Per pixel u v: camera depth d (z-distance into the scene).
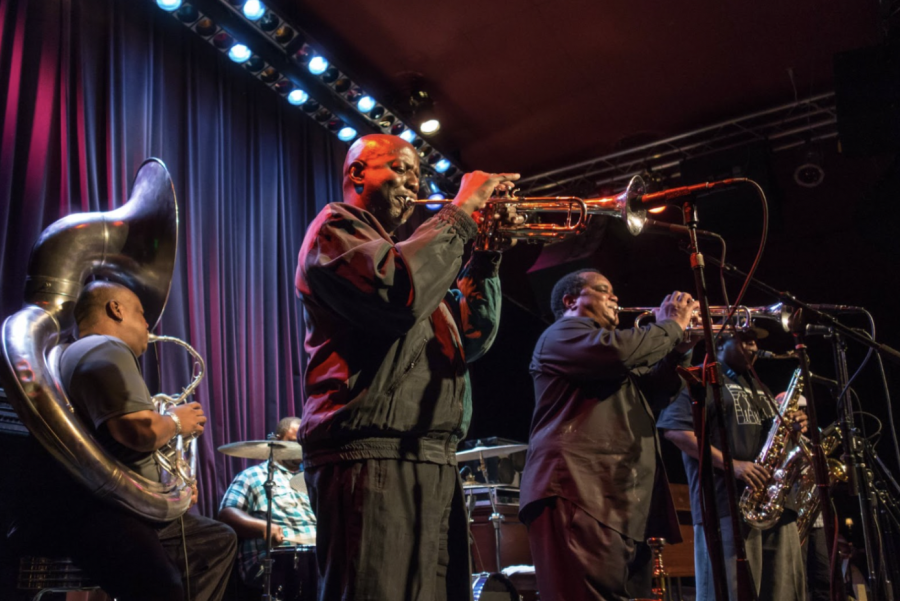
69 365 2.67
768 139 7.88
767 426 3.95
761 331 4.00
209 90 6.52
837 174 7.71
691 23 6.71
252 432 6.14
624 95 7.67
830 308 3.47
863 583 5.27
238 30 6.39
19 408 2.52
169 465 2.79
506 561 5.89
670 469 8.65
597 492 2.60
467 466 6.61
